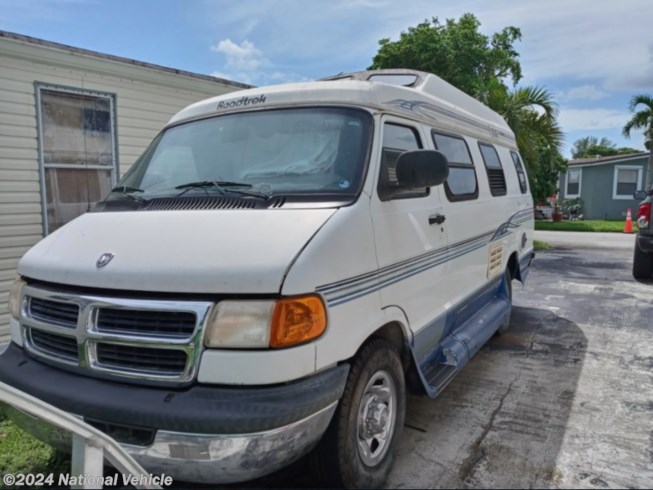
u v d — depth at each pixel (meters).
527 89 12.61
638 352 5.25
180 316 2.26
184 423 2.10
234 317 2.19
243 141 3.26
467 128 4.67
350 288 2.54
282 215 2.59
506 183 5.66
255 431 2.09
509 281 5.93
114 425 2.24
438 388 3.40
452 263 3.87
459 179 4.23
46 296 2.62
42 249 2.92
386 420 2.93
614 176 26.62
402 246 3.05
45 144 5.82
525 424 3.68
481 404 4.02
